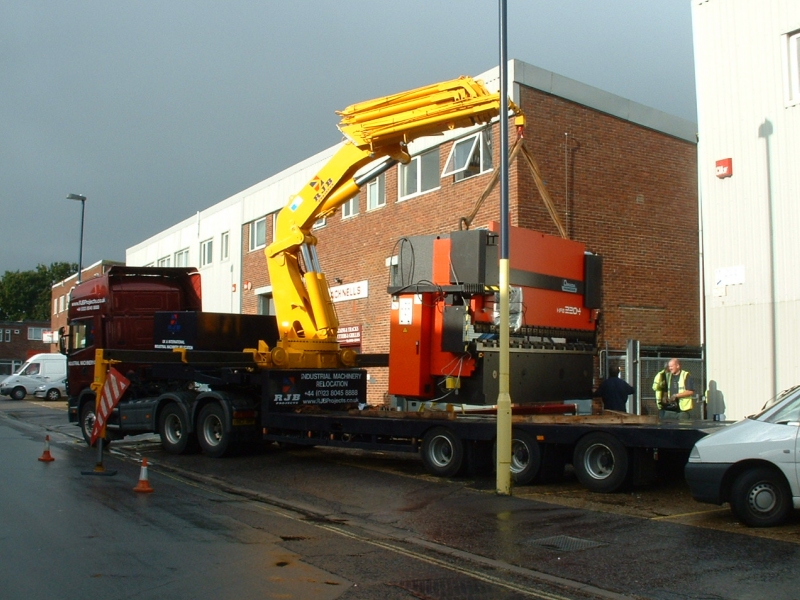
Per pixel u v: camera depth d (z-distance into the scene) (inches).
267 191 1199.6
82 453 613.6
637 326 757.3
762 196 533.6
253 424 584.7
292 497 422.3
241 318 644.1
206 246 1413.6
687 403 579.2
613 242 750.5
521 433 435.8
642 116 780.0
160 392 662.5
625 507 376.8
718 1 565.6
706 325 562.6
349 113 534.3
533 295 471.8
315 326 583.8
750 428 333.4
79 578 249.3
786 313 516.1
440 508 381.1
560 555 290.0
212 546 298.7
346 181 556.7
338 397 592.4
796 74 522.9
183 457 592.7
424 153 834.2
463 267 454.6
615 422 429.1
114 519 343.6
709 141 566.3
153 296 700.7
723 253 553.6
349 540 320.2
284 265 582.6
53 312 2583.7
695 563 274.5
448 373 457.1
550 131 719.7
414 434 478.3
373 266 908.0
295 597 236.2
